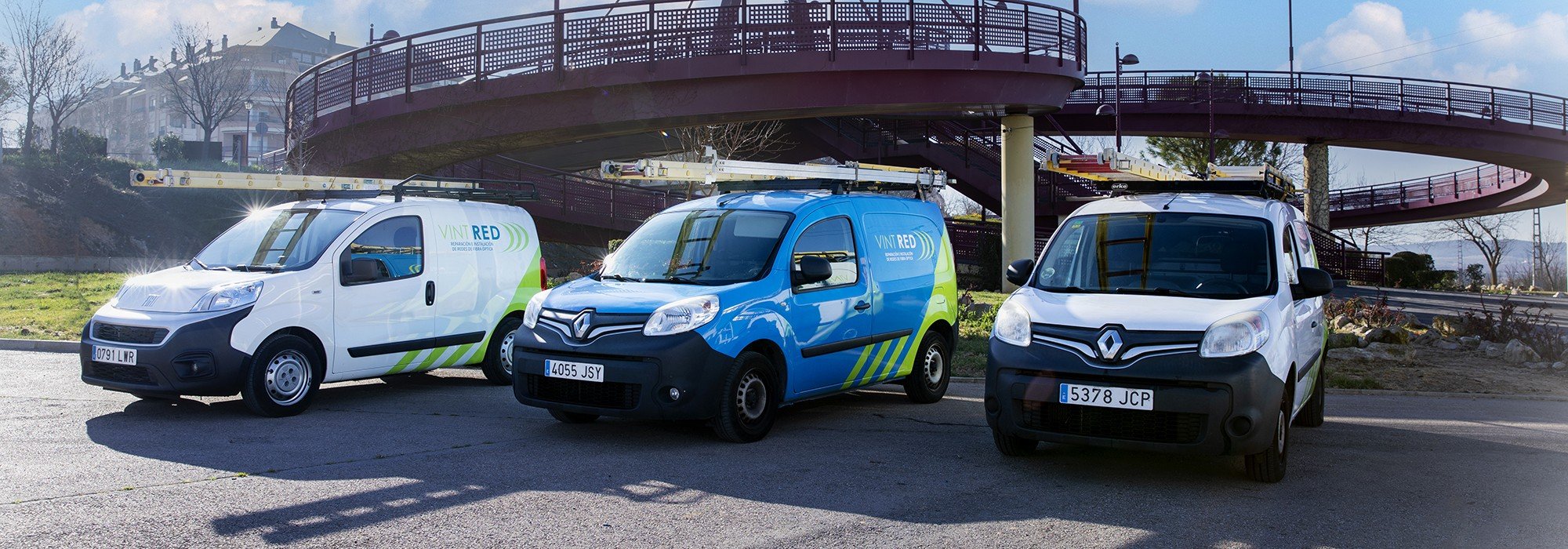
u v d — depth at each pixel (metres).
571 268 32.19
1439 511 5.37
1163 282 6.46
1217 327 5.68
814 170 9.03
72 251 30.66
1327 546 4.72
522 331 7.32
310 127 25.62
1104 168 9.37
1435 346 14.25
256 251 8.56
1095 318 5.92
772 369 7.26
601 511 5.18
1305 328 6.89
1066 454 6.78
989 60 21.91
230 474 5.84
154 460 6.21
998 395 6.09
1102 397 5.71
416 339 8.94
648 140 32.69
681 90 21.50
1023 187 25.97
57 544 4.45
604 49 21.33
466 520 4.96
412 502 5.29
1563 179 43.75
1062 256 6.95
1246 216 6.87
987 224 30.70
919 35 21.41
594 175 39.72
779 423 7.96
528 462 6.33
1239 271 6.45
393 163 25.42
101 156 41.72
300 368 8.02
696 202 8.46
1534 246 70.62
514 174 26.12
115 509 5.04
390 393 9.33
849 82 21.33
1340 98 36.38
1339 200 56.59
